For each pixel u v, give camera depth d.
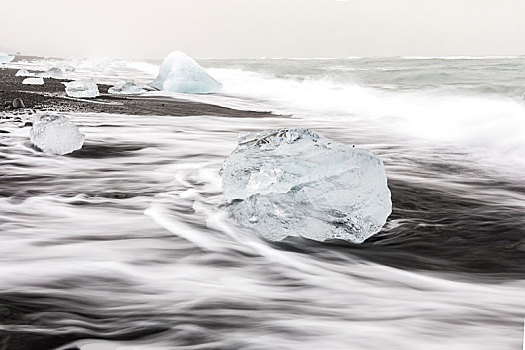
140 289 1.91
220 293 1.91
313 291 1.98
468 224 2.87
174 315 1.69
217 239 2.55
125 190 3.52
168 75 14.73
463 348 1.51
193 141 5.80
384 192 2.73
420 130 7.14
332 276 2.15
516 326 1.67
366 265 2.31
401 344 1.53
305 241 2.60
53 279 1.98
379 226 2.70
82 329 1.56
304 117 8.90
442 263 2.34
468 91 10.44
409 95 10.97
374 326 1.65
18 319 1.61
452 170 4.46
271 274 2.15
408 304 1.86
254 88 15.24
